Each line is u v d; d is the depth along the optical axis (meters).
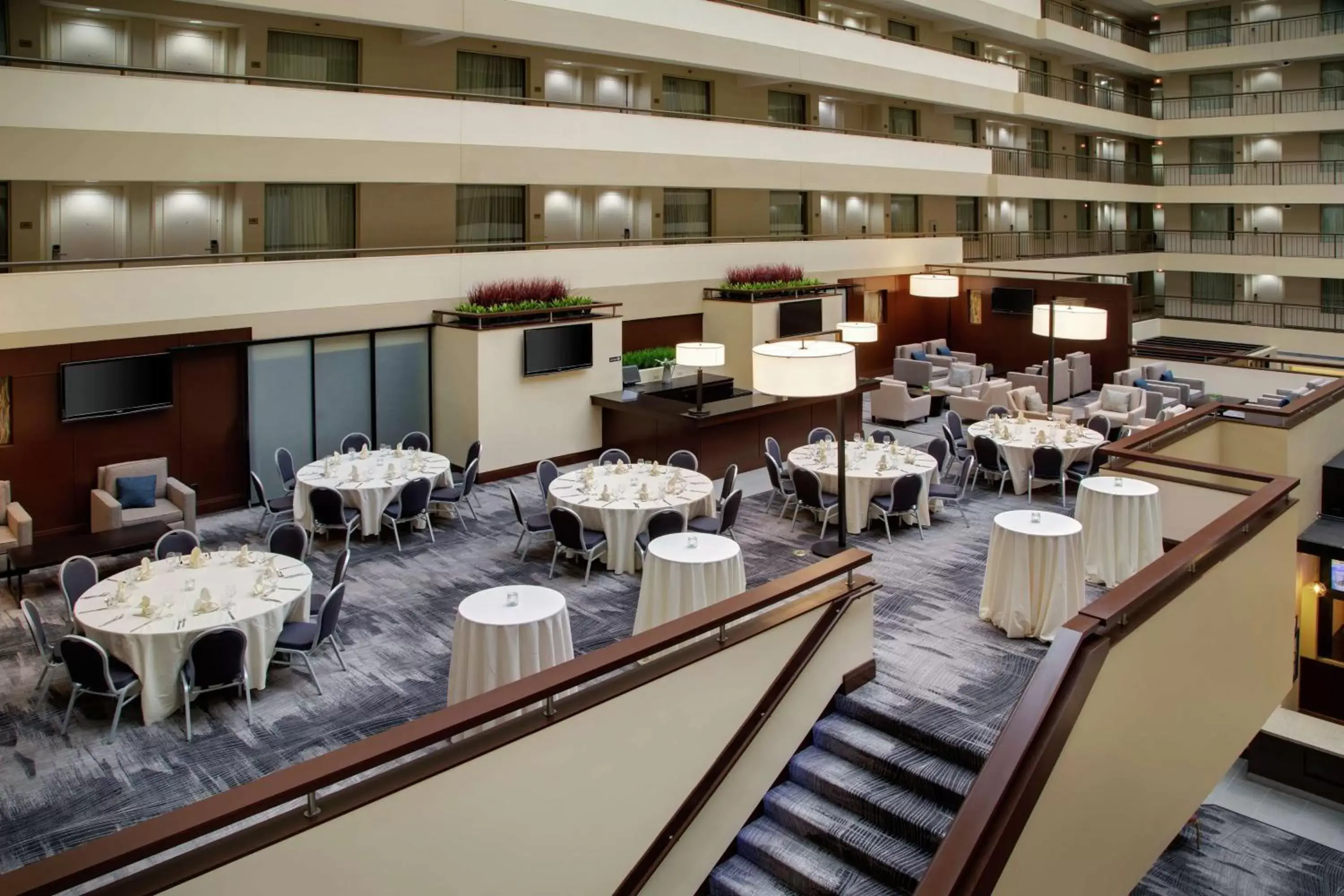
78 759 6.68
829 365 7.89
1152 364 20.58
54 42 12.67
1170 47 32.25
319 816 3.81
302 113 12.75
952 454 13.55
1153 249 33.19
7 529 10.18
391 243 15.70
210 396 12.16
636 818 5.17
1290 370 13.47
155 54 13.43
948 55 23.36
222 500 12.46
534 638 6.60
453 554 10.70
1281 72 30.53
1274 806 9.29
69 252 12.87
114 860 3.28
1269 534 6.92
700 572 7.52
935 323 23.44
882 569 9.73
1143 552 8.94
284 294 12.52
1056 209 30.84
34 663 8.15
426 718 4.24
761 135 18.97
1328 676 11.38
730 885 5.70
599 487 10.58
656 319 17.89
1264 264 29.44
